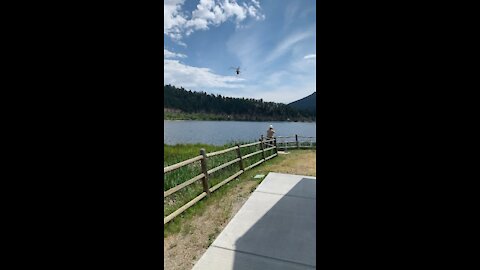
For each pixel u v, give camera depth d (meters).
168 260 2.77
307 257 2.80
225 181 5.39
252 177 6.11
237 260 2.73
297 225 3.53
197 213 3.95
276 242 3.10
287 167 7.42
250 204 4.28
